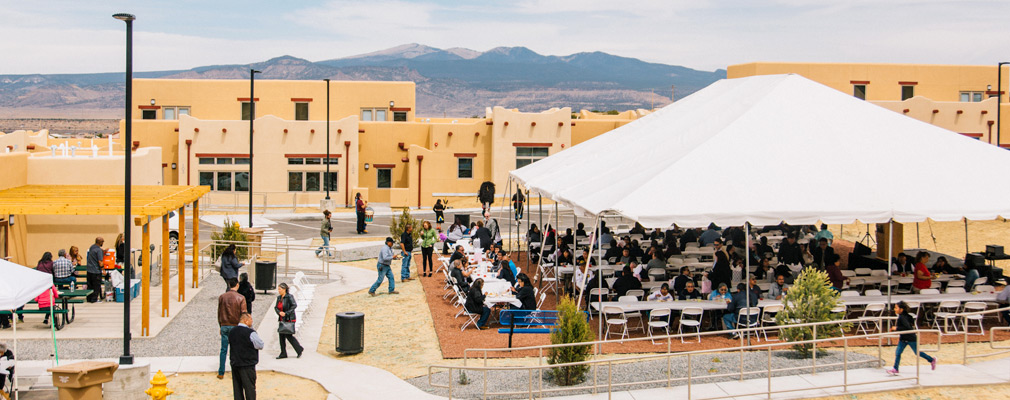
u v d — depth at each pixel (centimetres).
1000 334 1531
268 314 1861
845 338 1216
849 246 2842
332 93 4812
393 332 1714
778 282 1627
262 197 4322
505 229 3475
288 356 1501
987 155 1727
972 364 1324
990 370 1284
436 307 1933
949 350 1426
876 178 1581
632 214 1430
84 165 2142
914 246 2959
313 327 1767
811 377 1265
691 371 1316
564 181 1953
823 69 4647
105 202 1675
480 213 4038
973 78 4766
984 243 2983
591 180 1819
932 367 1284
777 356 1390
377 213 4134
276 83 4744
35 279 1186
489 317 1778
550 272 2241
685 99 2330
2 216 1898
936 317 1534
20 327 1638
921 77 4719
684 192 1501
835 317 1485
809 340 1301
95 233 2077
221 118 4709
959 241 3031
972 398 1171
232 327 1314
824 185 1548
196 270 2109
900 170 1617
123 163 2188
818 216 1477
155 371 1372
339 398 1248
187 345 1545
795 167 1599
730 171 1572
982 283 1745
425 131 4597
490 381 1318
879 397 1174
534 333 1652
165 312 1748
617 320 1516
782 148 1656
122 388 1202
